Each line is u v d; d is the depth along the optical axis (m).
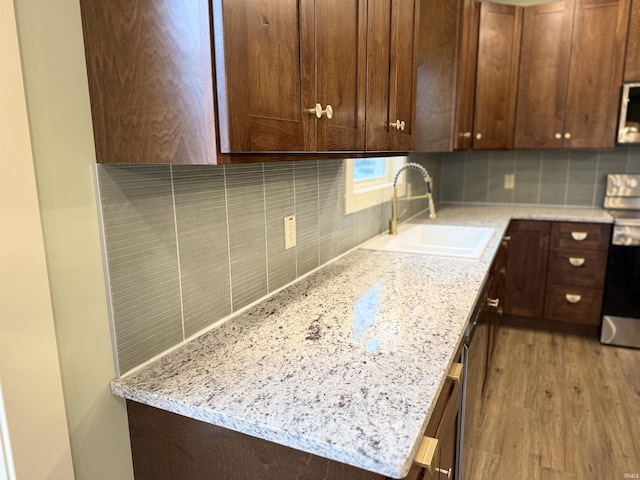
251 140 0.82
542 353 2.98
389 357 1.02
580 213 3.24
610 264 3.01
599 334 3.19
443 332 1.15
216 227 1.20
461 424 1.44
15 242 0.75
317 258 1.78
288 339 1.12
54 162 0.81
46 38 0.78
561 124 3.17
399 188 2.75
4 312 0.74
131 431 0.99
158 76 0.80
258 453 0.86
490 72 3.07
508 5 3.03
